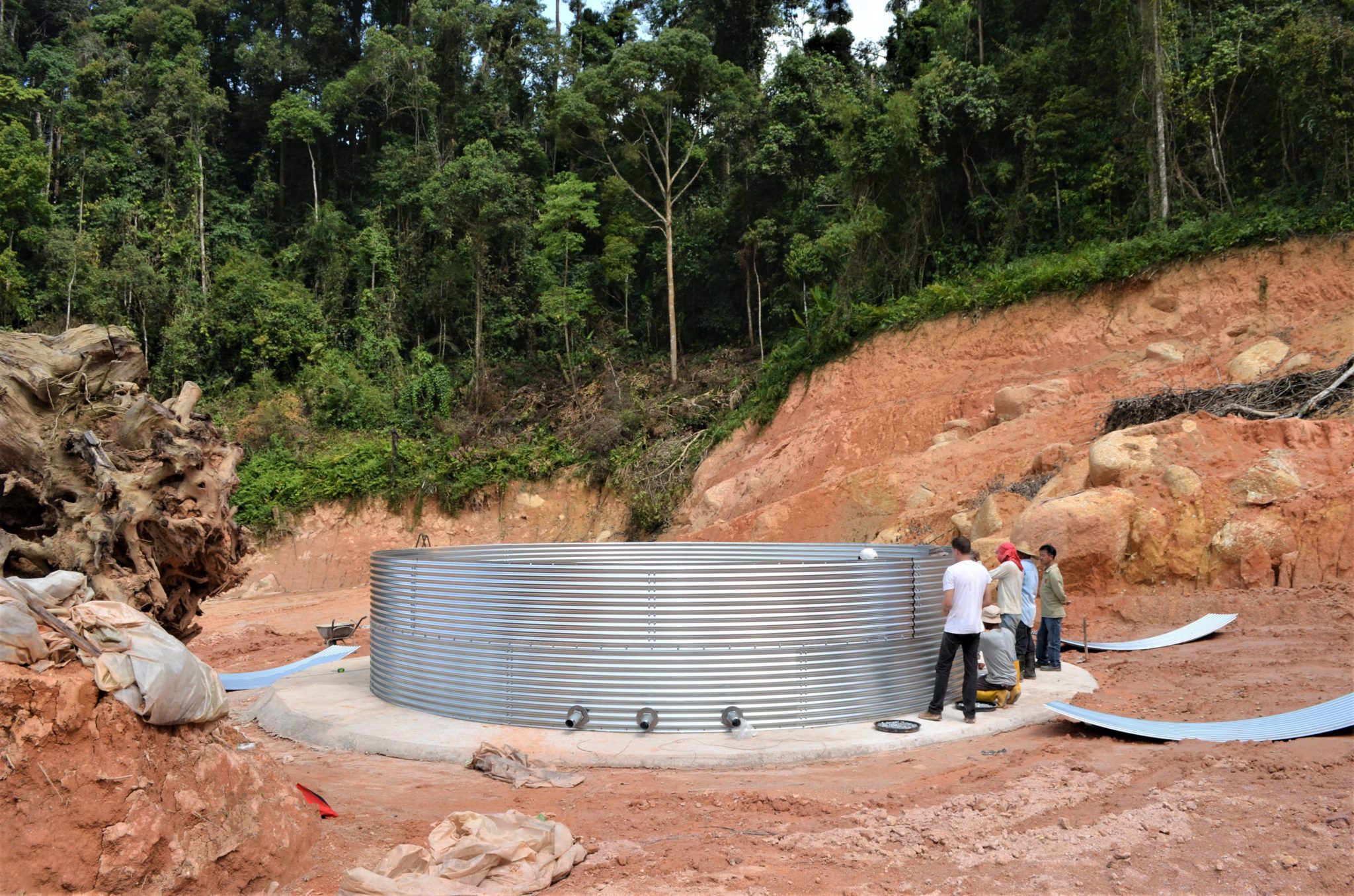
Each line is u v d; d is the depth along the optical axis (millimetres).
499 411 38969
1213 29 27125
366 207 48719
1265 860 5137
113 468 8414
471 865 5238
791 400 29844
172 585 8922
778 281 38969
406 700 10281
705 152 43656
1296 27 22984
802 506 23859
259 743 9648
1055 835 5781
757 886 5250
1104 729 8648
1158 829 5711
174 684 5000
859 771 7918
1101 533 15125
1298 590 13250
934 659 10102
